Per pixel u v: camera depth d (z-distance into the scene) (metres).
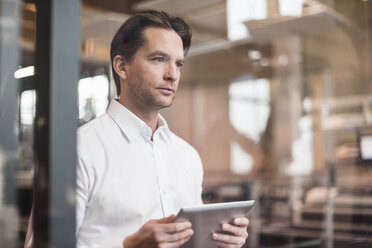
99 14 1.81
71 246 0.78
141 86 1.25
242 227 1.11
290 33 4.63
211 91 7.96
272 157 7.71
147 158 1.23
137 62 1.25
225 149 8.46
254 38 5.45
